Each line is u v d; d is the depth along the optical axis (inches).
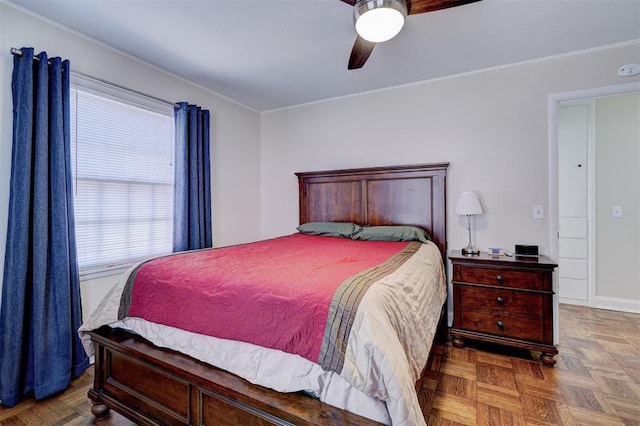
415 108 122.4
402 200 122.8
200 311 55.1
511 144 107.0
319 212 140.7
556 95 100.4
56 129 76.8
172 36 88.0
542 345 85.9
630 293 130.7
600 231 135.0
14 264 70.9
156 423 55.5
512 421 62.6
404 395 37.5
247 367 49.1
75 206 86.1
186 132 112.7
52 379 74.3
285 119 152.6
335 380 43.0
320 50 96.7
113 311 65.1
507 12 76.9
